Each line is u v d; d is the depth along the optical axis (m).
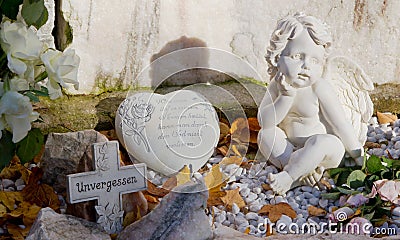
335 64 1.50
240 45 1.69
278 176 1.40
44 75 1.16
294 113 1.47
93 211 1.26
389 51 1.76
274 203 1.39
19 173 1.43
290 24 1.40
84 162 1.26
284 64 1.41
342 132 1.45
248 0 1.67
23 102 1.11
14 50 1.11
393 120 1.72
